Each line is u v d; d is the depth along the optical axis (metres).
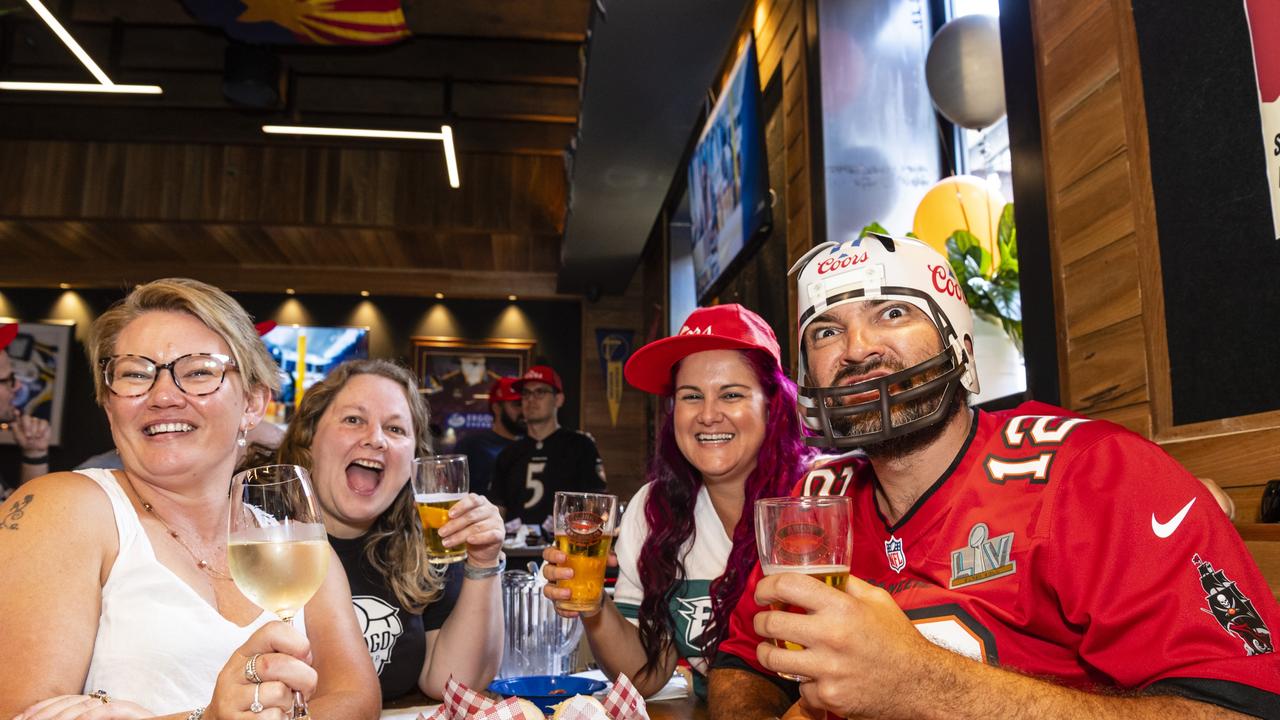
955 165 3.11
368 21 4.91
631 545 1.94
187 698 1.18
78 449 7.71
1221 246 1.50
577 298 8.56
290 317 8.25
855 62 3.20
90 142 6.99
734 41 4.45
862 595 0.92
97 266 7.96
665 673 1.80
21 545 1.13
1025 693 0.88
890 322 1.14
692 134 5.15
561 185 7.38
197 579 1.24
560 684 1.32
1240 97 1.47
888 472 1.20
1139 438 1.07
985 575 1.10
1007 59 2.19
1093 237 1.83
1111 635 0.98
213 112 6.71
